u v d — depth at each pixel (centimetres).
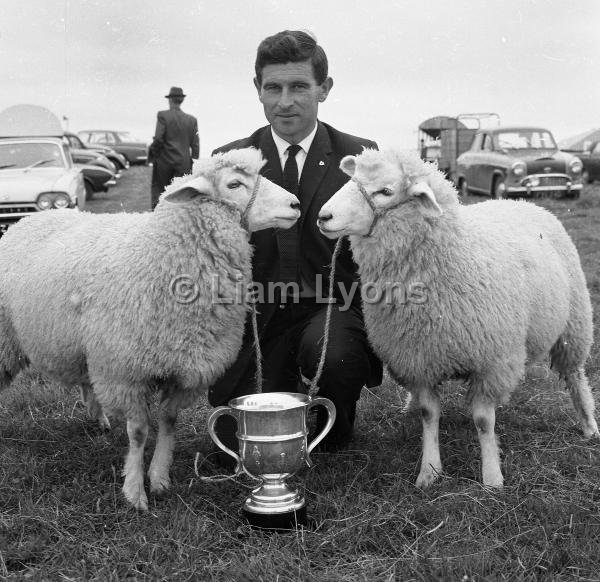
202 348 341
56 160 1234
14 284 390
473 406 365
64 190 1141
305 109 400
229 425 399
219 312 341
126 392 343
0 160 1227
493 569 280
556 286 397
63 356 370
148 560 290
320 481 365
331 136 425
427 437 366
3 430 445
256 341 369
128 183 2477
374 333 371
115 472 382
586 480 360
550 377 530
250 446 321
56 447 423
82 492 355
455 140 2200
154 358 336
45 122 1328
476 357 349
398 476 364
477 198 1823
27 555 295
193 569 282
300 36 396
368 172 336
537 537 300
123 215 386
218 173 338
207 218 335
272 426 317
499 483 352
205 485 365
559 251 427
